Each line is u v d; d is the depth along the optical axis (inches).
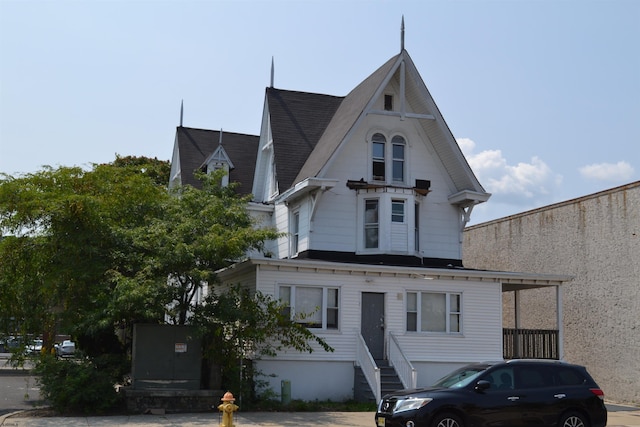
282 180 1162.6
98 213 791.7
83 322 783.1
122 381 844.0
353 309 956.6
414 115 1118.4
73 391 759.7
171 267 805.9
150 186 892.6
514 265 1333.7
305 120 1252.5
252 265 924.6
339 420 742.5
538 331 1055.0
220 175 1079.0
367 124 1147.3
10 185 774.5
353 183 1116.5
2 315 810.2
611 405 1025.5
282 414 794.2
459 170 1147.9
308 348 885.2
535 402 617.3
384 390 906.7
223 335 828.6
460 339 997.8
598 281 1122.0
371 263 1087.6
